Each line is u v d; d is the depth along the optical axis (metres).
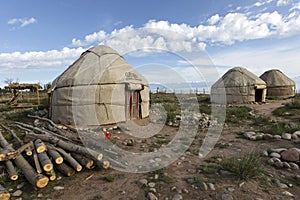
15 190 3.04
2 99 25.16
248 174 3.27
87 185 3.22
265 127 6.97
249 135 5.83
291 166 3.71
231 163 3.63
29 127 6.86
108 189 3.10
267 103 15.75
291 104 11.23
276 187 3.04
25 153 3.92
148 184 3.21
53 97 8.75
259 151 4.60
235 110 11.11
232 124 7.96
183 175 3.51
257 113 10.29
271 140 5.36
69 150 4.04
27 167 3.36
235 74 17.19
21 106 15.73
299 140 5.13
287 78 21.17
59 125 7.74
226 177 3.33
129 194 2.95
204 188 2.99
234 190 2.94
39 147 3.68
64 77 8.60
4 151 3.73
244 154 4.44
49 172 3.30
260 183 3.13
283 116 8.83
